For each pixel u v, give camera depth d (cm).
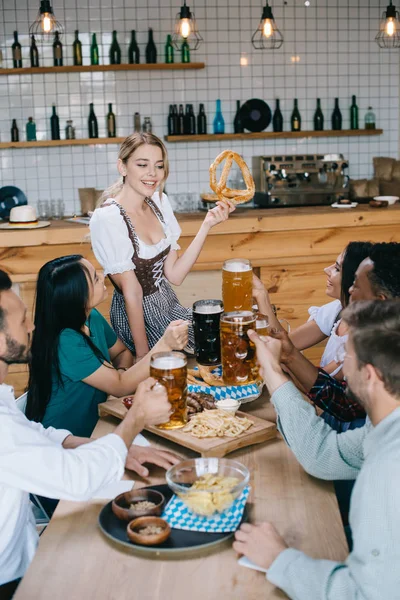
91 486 145
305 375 197
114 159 588
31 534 167
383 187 592
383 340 121
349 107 609
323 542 130
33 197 584
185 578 121
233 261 203
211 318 202
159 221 294
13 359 154
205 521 136
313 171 560
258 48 586
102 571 123
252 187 286
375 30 603
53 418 212
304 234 440
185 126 582
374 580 113
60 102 572
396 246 188
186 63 565
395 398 122
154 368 166
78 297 206
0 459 143
